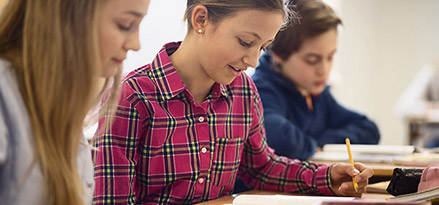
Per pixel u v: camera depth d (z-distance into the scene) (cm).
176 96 124
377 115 575
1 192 80
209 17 119
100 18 84
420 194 109
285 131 189
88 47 82
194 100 126
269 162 150
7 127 79
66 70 82
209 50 119
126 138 118
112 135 117
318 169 143
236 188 172
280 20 117
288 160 151
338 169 138
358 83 523
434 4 563
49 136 82
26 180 80
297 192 146
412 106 456
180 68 127
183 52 127
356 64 517
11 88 81
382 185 143
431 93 471
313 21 190
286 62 201
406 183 122
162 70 124
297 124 210
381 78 573
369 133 239
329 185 139
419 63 568
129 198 118
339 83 444
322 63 195
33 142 81
